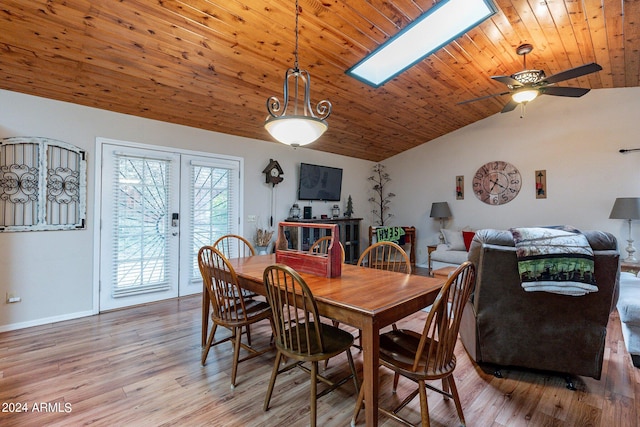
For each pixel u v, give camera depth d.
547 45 3.34
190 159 4.16
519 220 5.36
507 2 2.69
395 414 1.64
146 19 2.44
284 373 2.29
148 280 3.83
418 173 6.54
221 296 2.23
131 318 3.34
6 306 2.97
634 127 4.45
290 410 1.86
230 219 4.55
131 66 2.89
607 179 4.64
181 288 4.12
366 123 5.01
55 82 2.94
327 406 1.90
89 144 3.39
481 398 1.98
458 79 4.03
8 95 2.95
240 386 2.10
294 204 5.39
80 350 2.59
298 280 1.60
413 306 1.72
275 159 5.12
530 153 5.25
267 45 2.90
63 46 2.55
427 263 6.41
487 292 2.17
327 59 3.21
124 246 3.65
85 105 3.35
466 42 3.26
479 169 5.76
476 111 5.30
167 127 3.95
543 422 1.75
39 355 2.49
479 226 5.78
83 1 2.20
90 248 3.42
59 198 3.22
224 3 2.39
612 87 4.58
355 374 2.00
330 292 1.79
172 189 4.00
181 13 2.44
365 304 1.58
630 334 2.37
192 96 3.51
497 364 2.26
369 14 2.66
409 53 3.36
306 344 1.80
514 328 2.16
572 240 1.95
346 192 6.46
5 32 2.34
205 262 2.41
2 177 2.93
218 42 2.79
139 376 2.20
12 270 2.99
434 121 5.41
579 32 3.09
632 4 2.64
